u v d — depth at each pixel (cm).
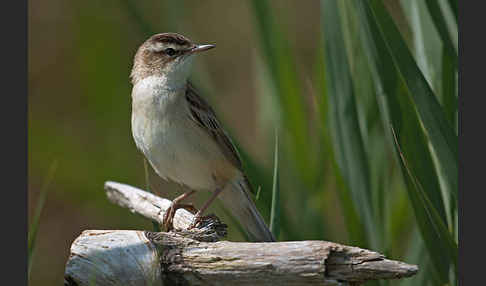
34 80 1644
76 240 750
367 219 978
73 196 1542
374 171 1003
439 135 782
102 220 1523
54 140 1582
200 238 789
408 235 1115
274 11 1179
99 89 1620
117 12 1642
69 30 1669
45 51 1656
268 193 1034
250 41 1781
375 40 822
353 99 973
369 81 988
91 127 1606
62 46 1662
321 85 1045
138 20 1163
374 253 642
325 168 1130
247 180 1035
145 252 726
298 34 1761
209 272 702
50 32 1664
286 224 1062
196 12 1788
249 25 1784
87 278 720
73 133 1603
